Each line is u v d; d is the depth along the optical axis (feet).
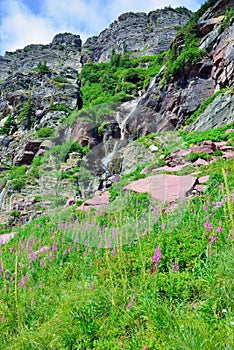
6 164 142.92
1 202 86.28
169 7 394.11
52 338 13.92
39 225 35.86
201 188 29.60
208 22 106.83
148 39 354.54
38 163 100.12
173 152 39.81
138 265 17.29
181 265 16.51
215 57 94.43
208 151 47.47
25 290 19.80
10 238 35.86
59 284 20.22
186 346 10.68
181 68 100.07
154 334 12.19
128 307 13.97
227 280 13.30
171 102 98.84
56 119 162.81
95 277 18.34
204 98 94.17
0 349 14.24
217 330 11.68
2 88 218.38
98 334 13.33
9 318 16.53
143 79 190.70
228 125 65.77
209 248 16.57
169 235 19.43
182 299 14.15
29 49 421.18
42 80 215.51
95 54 383.24
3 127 177.68
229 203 11.40
